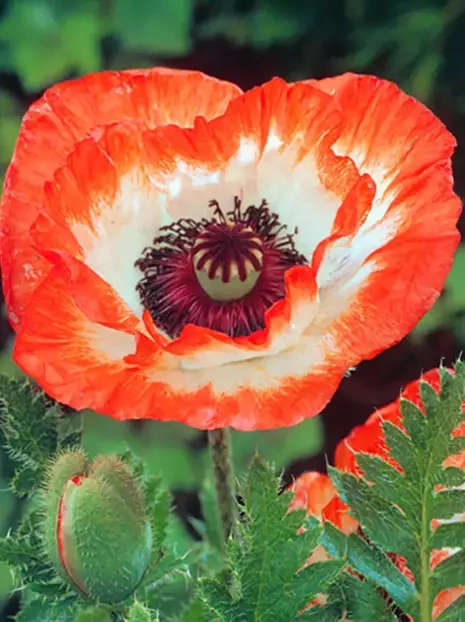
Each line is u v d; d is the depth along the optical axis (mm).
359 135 396
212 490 460
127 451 404
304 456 938
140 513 350
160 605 420
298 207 412
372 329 355
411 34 1064
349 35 1103
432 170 376
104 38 1135
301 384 353
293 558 341
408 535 353
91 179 393
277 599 342
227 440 405
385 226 381
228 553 344
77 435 386
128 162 402
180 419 346
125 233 410
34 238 369
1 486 731
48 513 352
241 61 1226
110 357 364
